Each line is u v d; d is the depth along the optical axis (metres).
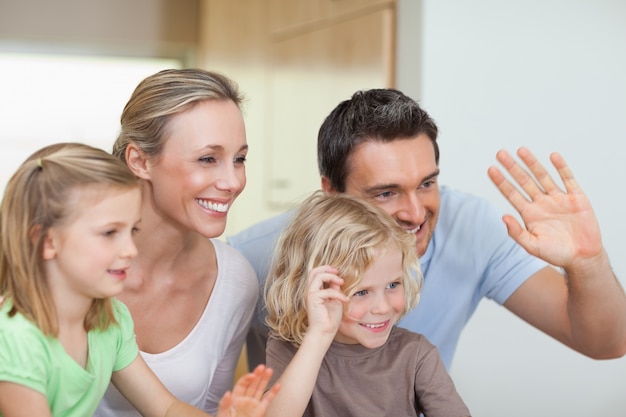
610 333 1.44
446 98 2.55
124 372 1.21
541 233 1.33
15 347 1.03
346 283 1.33
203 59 4.10
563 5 2.60
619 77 2.63
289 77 3.49
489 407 2.63
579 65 2.61
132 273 1.40
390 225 1.37
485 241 1.67
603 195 2.63
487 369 2.62
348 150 1.47
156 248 1.39
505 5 2.58
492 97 2.58
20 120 4.64
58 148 1.08
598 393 2.67
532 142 2.60
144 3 4.55
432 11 2.55
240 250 1.72
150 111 1.29
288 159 3.49
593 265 1.34
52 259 1.05
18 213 1.03
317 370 1.26
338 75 3.10
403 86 2.70
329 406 1.39
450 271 1.66
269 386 1.38
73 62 4.65
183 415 1.21
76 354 1.11
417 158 1.43
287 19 3.50
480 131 2.57
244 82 3.85
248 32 3.80
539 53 2.60
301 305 1.38
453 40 2.56
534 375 2.64
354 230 1.34
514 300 1.64
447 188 1.80
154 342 1.43
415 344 1.41
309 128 3.31
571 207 1.32
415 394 1.41
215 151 1.29
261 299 1.66
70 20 4.50
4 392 1.03
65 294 1.07
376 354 1.40
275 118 3.61
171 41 4.56
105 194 1.04
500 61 2.58
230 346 1.55
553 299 1.58
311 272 1.31
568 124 2.61
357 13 2.97
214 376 1.57
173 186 1.30
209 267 1.48
